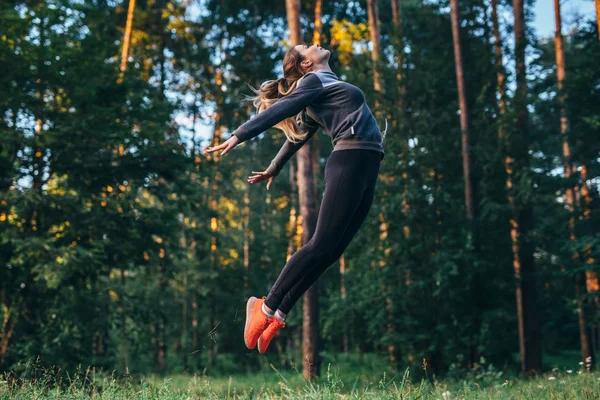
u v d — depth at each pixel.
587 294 14.94
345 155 2.39
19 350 11.16
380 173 16.23
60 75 11.84
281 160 2.94
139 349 14.96
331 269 26.17
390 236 15.91
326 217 2.37
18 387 3.89
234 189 28.80
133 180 13.55
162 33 24.73
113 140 12.45
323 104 2.46
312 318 15.29
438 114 17.30
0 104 11.37
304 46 2.64
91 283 12.68
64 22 12.50
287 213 32.03
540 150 17.30
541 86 17.39
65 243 12.48
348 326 18.31
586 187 17.23
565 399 4.35
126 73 14.30
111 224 12.66
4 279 11.77
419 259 15.81
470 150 15.61
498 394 4.80
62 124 11.86
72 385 3.95
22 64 11.59
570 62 19.36
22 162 12.07
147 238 13.73
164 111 14.06
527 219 15.25
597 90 14.43
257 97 2.70
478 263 14.48
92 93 12.26
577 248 13.56
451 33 19.36
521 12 15.77
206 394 3.83
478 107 16.50
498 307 16.06
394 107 16.64
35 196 11.48
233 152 28.28
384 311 16.23
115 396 3.71
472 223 15.34
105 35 14.03
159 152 13.48
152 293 19.92
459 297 15.27
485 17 17.80
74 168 12.55
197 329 25.98
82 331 12.43
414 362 15.29
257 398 3.73
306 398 3.34
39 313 12.30
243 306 27.77
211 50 26.48
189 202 14.46
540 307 18.48
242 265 29.91
